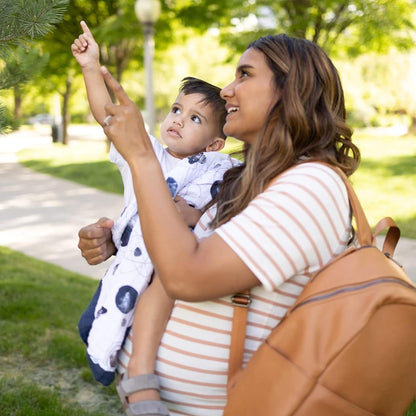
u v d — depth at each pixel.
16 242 7.86
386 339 1.09
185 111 1.83
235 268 1.10
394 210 9.84
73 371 3.58
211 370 1.25
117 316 1.37
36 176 14.95
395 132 32.59
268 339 1.14
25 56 2.73
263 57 1.29
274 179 1.22
